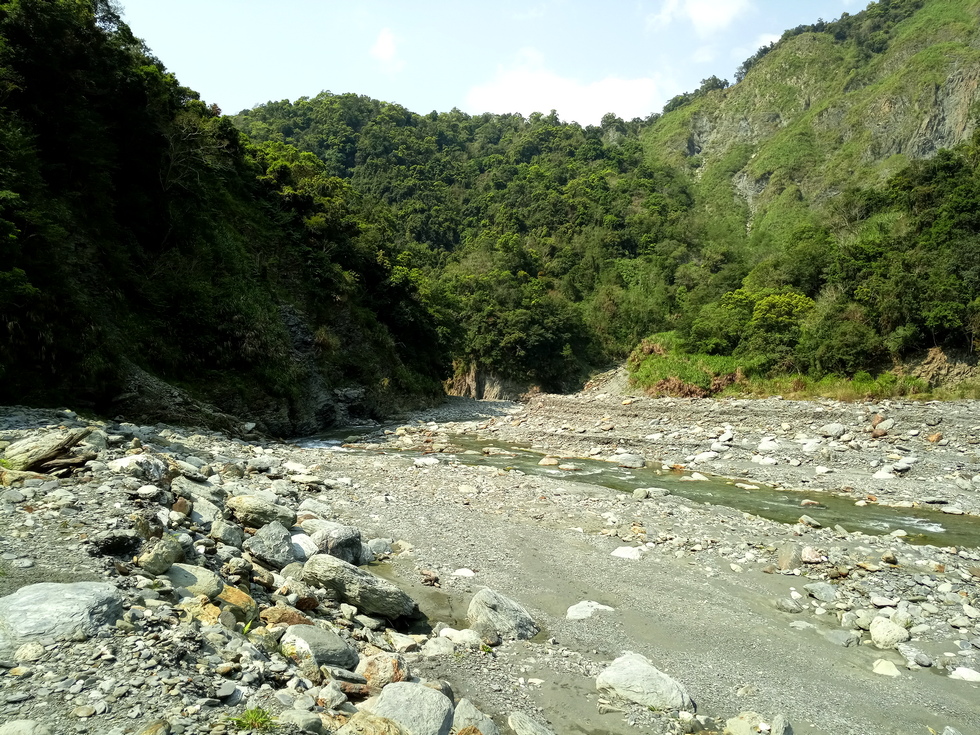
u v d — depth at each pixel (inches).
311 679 245.6
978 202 1609.3
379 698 244.2
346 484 680.4
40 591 233.5
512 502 668.7
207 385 1108.5
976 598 441.4
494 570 464.1
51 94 1016.9
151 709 192.5
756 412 1321.4
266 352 1269.7
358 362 1705.2
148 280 1101.7
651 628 388.2
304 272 1676.9
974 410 1138.0
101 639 219.3
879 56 4734.3
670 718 285.4
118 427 703.1
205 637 243.3
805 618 415.2
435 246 4404.5
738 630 390.6
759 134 5221.5
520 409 1908.2
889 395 1448.1
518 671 319.3
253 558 375.9
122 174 1172.5
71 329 828.6
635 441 1187.9
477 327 3053.6
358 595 352.2
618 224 4067.4
